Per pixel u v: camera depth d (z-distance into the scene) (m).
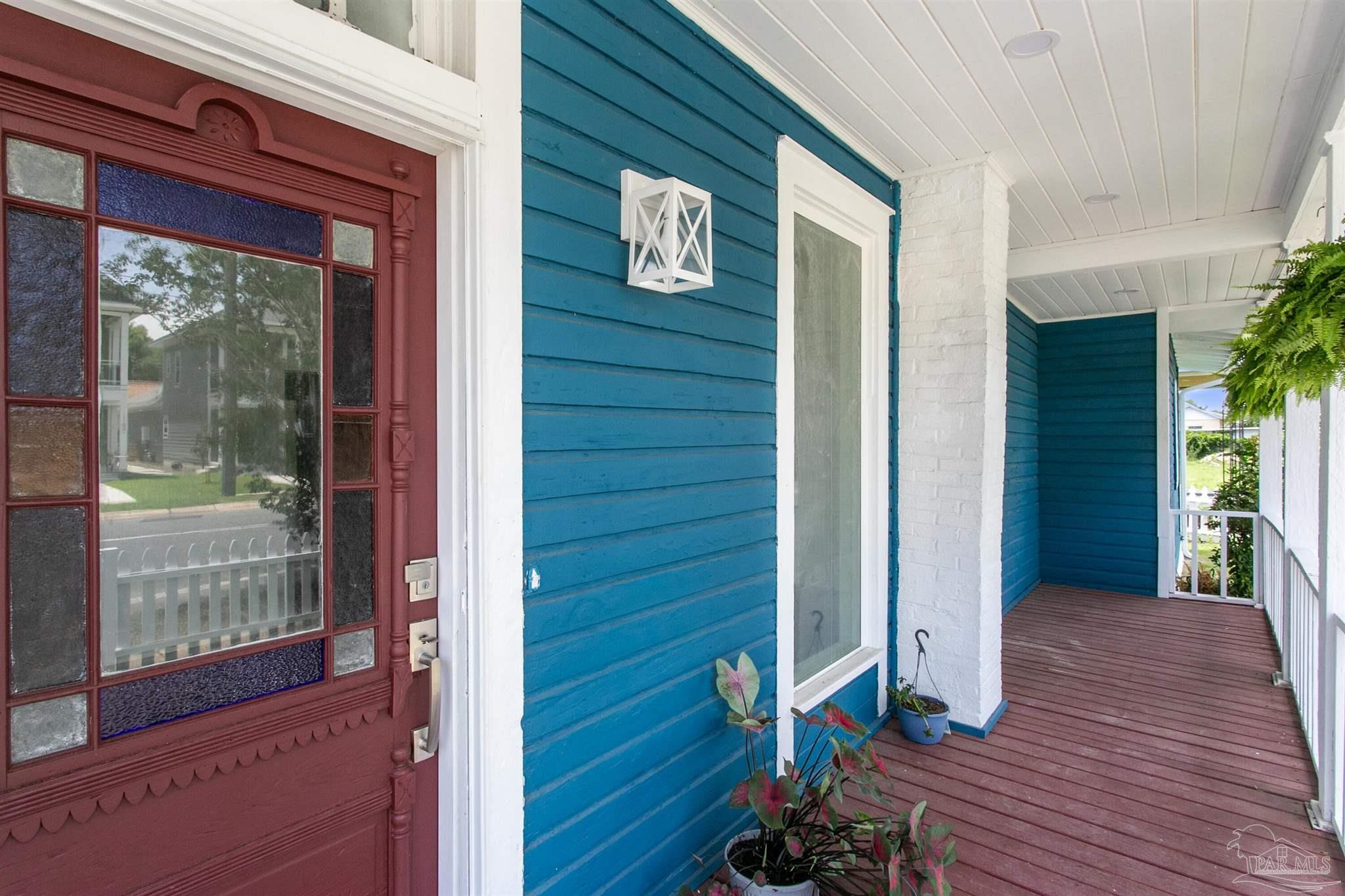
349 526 1.41
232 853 1.25
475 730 1.51
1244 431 7.63
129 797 1.12
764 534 2.52
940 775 2.92
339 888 1.40
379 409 1.45
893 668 3.56
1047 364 7.06
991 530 3.47
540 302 1.66
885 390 3.45
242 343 1.26
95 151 1.07
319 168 1.33
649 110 2.00
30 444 1.03
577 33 1.77
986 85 2.63
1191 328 7.09
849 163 3.12
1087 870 2.27
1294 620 3.80
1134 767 2.99
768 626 2.54
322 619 1.37
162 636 1.17
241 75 1.18
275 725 1.30
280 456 1.31
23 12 1.01
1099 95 2.71
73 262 1.07
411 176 1.49
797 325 2.93
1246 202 3.92
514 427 1.57
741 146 2.39
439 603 1.55
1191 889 2.17
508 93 1.54
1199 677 4.16
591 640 1.81
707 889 2.08
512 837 1.57
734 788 2.18
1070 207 4.00
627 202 1.89
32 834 1.03
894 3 2.14
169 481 1.17
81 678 1.08
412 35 1.45
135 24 1.05
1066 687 4.00
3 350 1.00
